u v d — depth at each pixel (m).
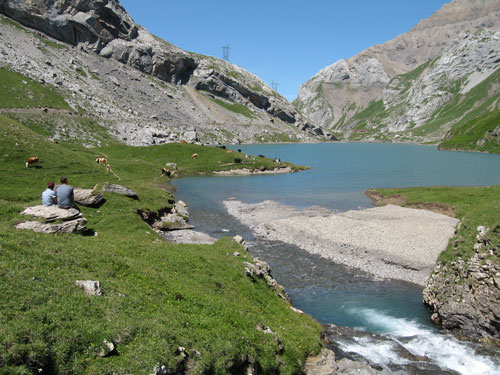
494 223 22.89
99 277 15.38
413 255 34.50
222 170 98.31
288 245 39.41
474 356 19.36
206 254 25.09
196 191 72.06
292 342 17.50
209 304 16.78
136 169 83.31
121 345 11.52
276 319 19.91
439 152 184.75
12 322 10.27
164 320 13.70
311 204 60.59
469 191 57.62
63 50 193.88
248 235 42.97
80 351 10.75
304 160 143.00
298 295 27.70
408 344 20.81
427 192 61.81
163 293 16.36
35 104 121.31
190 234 39.91
